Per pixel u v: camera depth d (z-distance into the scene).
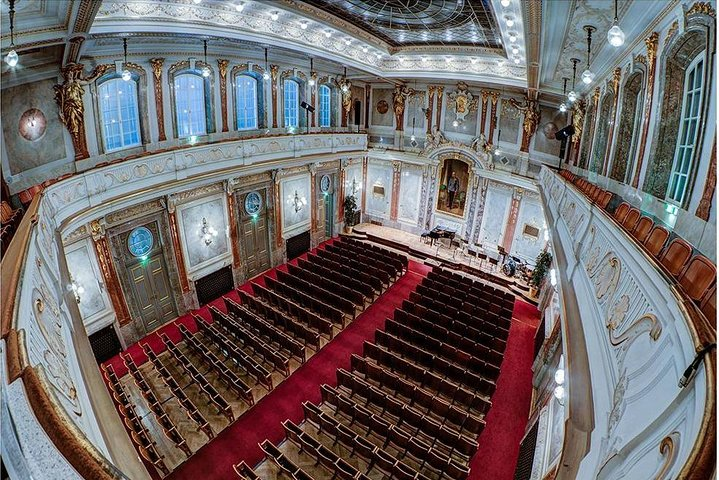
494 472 8.25
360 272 15.66
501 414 9.78
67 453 1.81
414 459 8.23
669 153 5.75
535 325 13.91
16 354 2.35
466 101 18.70
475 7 10.62
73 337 5.21
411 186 21.44
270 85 16.12
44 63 9.34
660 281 3.10
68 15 7.47
